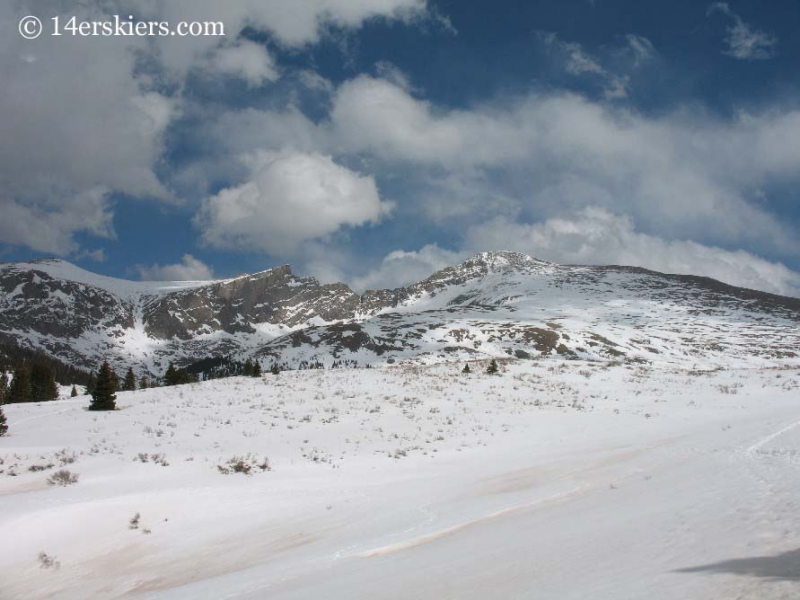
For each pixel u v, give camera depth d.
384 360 137.12
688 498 12.09
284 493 19.12
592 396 41.69
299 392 42.62
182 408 37.84
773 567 6.55
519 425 31.92
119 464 22.75
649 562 7.82
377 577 9.77
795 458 15.57
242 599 9.81
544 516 13.04
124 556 14.29
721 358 124.38
